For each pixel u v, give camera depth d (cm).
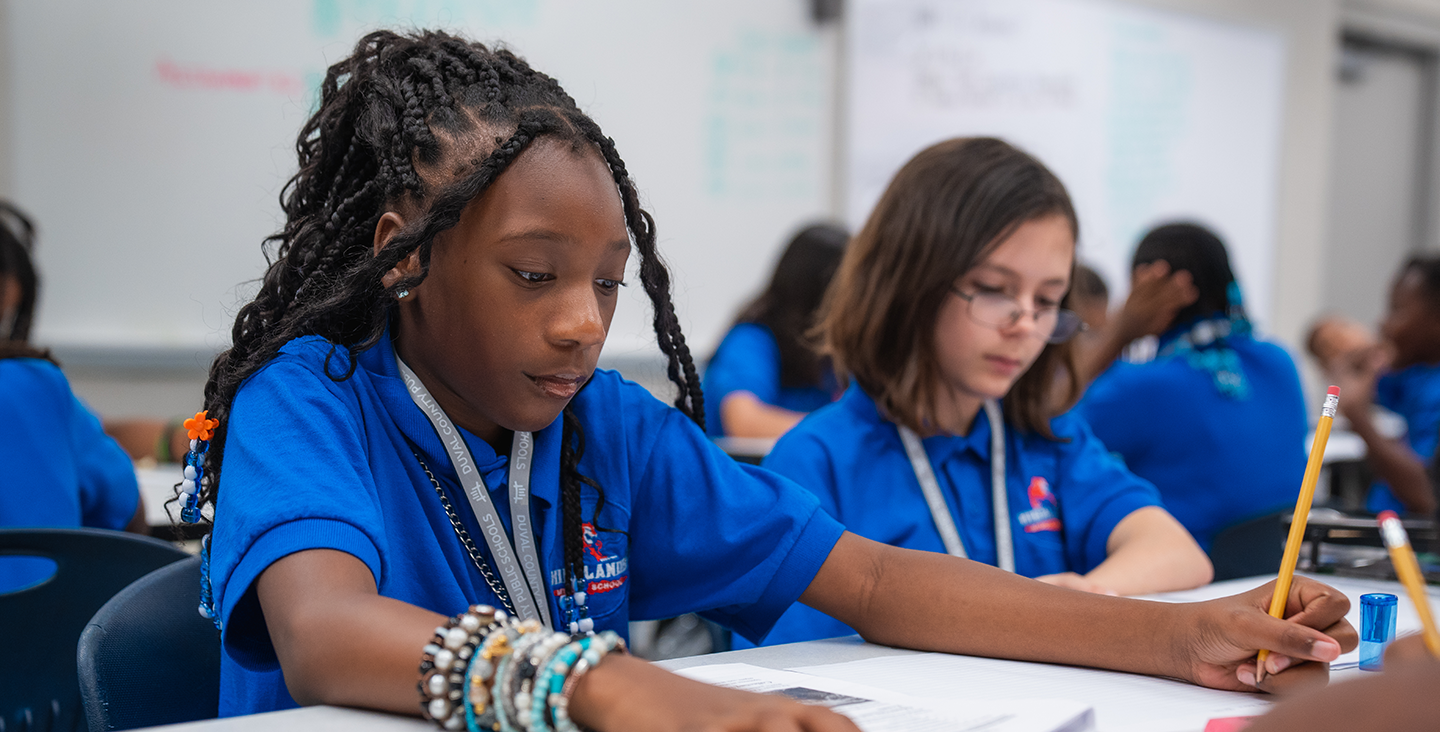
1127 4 470
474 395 73
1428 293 326
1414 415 329
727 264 379
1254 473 202
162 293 300
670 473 92
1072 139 461
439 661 54
